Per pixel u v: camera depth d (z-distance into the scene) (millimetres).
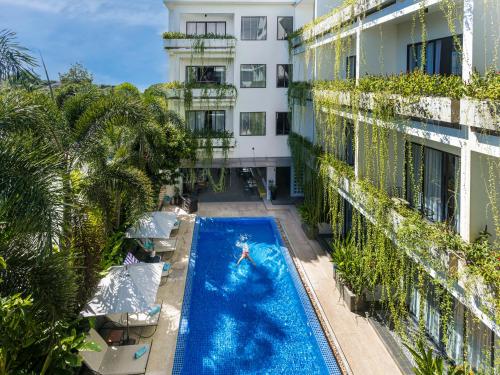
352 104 14336
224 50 25156
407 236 10516
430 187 12375
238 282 16172
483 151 8062
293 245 19422
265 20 25422
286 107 26031
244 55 25484
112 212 13469
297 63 24625
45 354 8289
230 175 32000
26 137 8617
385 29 14562
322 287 15188
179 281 15852
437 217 12047
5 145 7629
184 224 22375
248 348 12016
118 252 15078
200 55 25312
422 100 9898
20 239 7695
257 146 26266
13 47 9961
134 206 13195
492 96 7273
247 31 25422
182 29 26469
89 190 11766
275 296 15055
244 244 18688
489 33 8547
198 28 26547
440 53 12219
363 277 13461
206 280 16344
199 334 12656
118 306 10875
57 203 7707
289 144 25688
